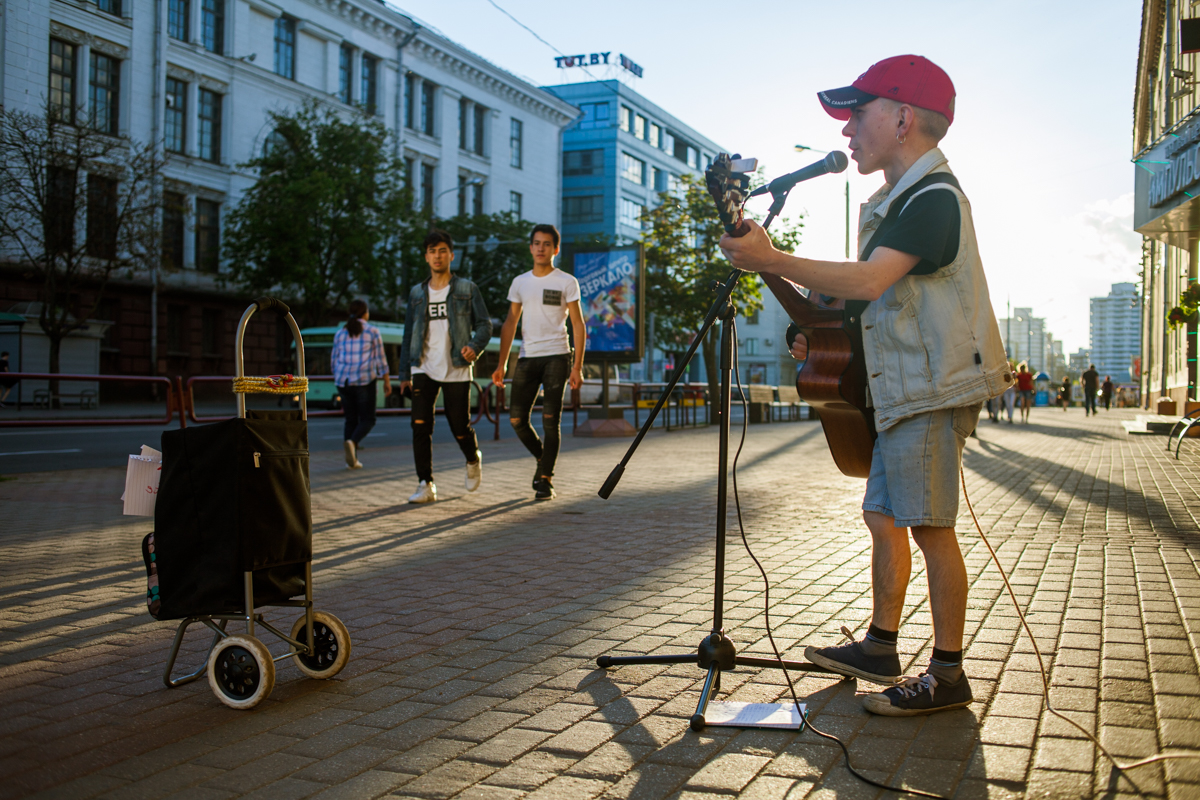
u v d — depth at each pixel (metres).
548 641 3.54
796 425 22.94
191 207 32.84
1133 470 10.14
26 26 29.19
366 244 32.56
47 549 5.47
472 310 7.70
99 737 2.61
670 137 73.75
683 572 4.77
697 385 22.56
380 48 42.06
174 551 2.95
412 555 5.33
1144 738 2.47
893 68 2.78
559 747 2.49
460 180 47.31
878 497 2.94
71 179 28.11
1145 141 23.98
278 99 37.56
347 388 10.36
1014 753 2.39
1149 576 4.50
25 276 28.86
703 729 2.60
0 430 15.50
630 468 10.66
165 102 33.47
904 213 2.65
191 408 16.75
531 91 51.41
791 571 4.79
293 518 3.05
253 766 2.39
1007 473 9.91
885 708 2.68
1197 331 17.12
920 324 2.69
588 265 17.05
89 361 29.59
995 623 3.66
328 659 3.13
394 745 2.53
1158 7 19.42
